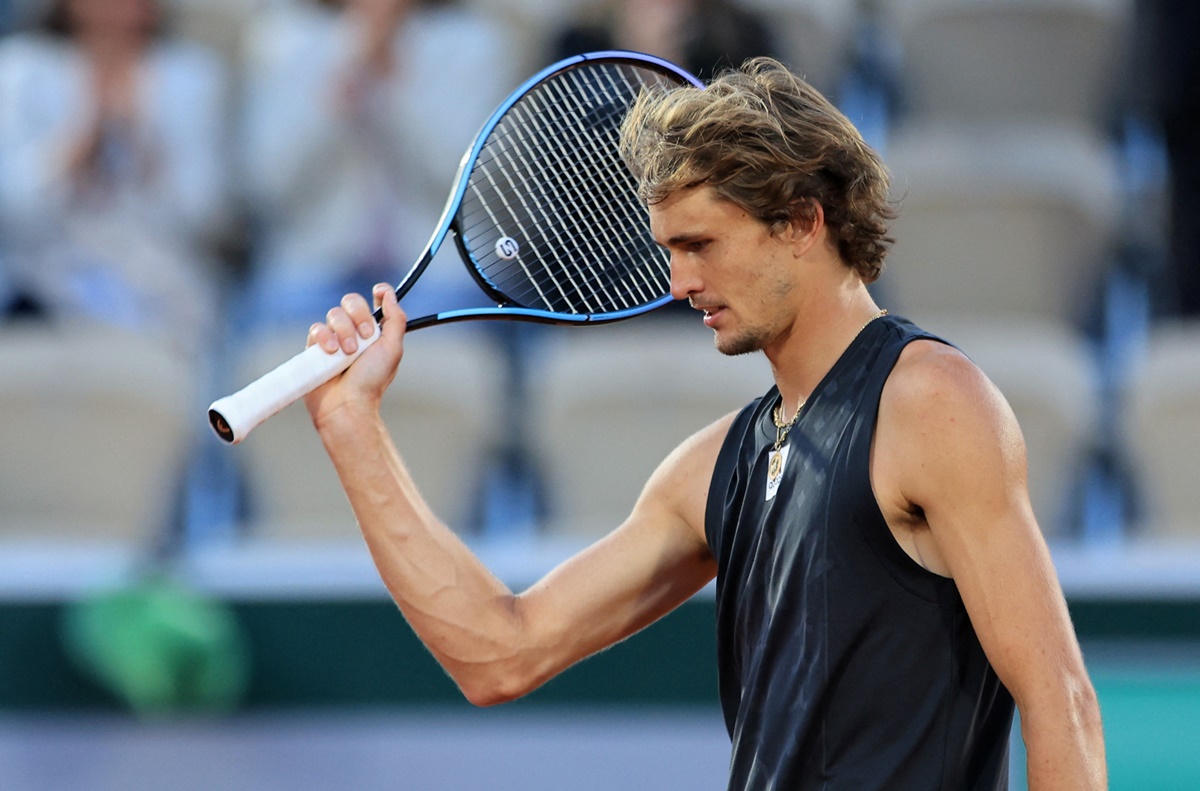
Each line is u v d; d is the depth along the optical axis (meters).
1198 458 15.46
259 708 13.79
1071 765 6.20
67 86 19.06
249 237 19.22
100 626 13.97
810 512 6.73
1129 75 19.08
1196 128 18.48
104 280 18.11
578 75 8.81
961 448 6.38
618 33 17.92
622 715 13.45
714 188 6.66
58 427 16.53
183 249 18.95
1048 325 17.56
